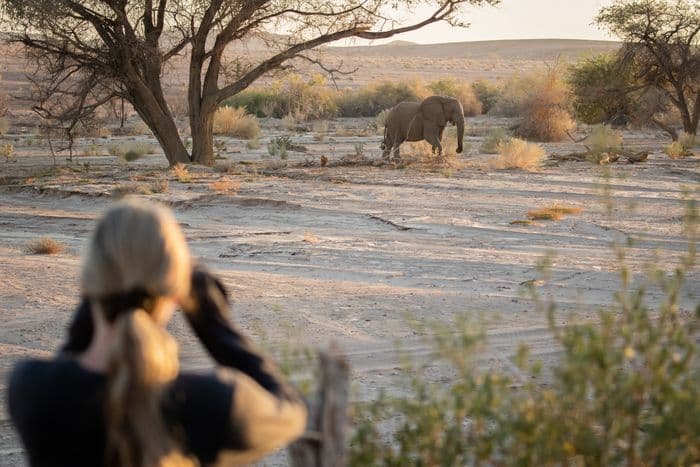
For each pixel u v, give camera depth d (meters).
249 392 2.11
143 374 1.95
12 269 12.51
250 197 20.78
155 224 2.07
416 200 20.88
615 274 11.96
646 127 51.28
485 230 16.75
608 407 3.12
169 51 32.16
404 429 3.37
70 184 24.36
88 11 29.98
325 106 69.31
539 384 6.96
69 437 2.02
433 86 73.31
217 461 2.11
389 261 13.48
